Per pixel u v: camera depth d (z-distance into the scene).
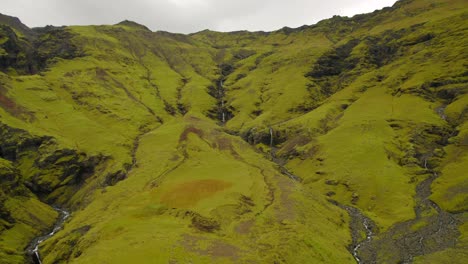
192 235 97.25
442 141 185.62
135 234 98.31
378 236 122.88
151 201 122.81
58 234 129.25
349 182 165.12
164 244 90.75
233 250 91.56
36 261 120.19
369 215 140.88
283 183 145.75
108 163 193.88
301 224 112.00
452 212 128.12
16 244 134.25
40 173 187.25
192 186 132.88
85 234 111.12
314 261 95.25
